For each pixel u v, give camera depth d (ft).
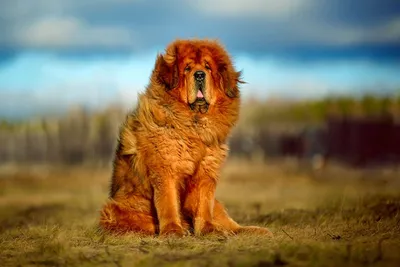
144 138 35.40
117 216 36.78
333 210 44.50
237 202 60.64
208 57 36.73
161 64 36.47
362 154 111.96
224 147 36.96
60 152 122.62
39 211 56.18
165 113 35.27
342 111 137.08
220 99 36.91
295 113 153.28
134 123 36.42
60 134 123.24
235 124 37.63
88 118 131.34
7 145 121.90
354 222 38.06
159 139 35.06
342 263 25.54
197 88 35.70
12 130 135.85
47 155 122.31
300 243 29.22
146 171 35.58
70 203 63.72
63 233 35.09
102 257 28.55
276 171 104.63
